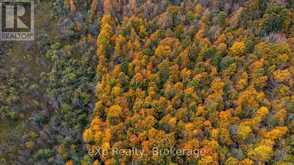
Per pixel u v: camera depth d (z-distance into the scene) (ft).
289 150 244.83
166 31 306.35
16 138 290.97
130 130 267.59
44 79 315.99
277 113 254.88
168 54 294.66
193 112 268.00
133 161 257.96
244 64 282.36
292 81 270.05
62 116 295.07
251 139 252.42
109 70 302.04
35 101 303.89
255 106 263.49
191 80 281.74
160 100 271.28
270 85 275.39
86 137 271.28
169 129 266.36
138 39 304.30
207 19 307.78
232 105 269.23
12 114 297.53
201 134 259.39
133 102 282.97
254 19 307.37
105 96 283.38
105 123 274.98
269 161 245.24
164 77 288.10
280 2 309.01
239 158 246.88
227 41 296.51
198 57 290.56
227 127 257.55
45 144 285.84
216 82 273.95
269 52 281.13
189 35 303.89
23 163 279.28
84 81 307.37
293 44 290.15
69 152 273.95
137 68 289.94
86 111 295.69
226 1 316.19
